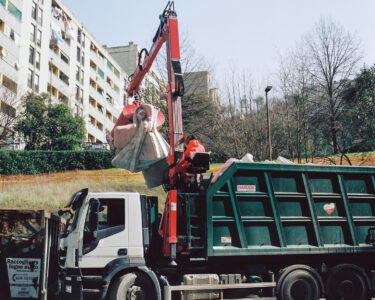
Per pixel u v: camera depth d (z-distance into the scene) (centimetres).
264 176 771
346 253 816
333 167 816
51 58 3928
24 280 798
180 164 762
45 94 3173
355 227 822
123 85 6116
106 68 5478
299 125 2456
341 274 803
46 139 3097
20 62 3362
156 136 845
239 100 2748
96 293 710
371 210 847
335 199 820
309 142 2638
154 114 848
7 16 3166
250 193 759
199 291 738
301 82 2547
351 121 3022
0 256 802
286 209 786
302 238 787
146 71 979
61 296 756
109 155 2448
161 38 870
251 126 2636
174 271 756
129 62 6272
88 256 719
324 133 3300
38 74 3675
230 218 739
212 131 2875
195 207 729
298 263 800
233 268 780
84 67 4750
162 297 731
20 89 3225
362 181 845
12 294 794
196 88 3164
